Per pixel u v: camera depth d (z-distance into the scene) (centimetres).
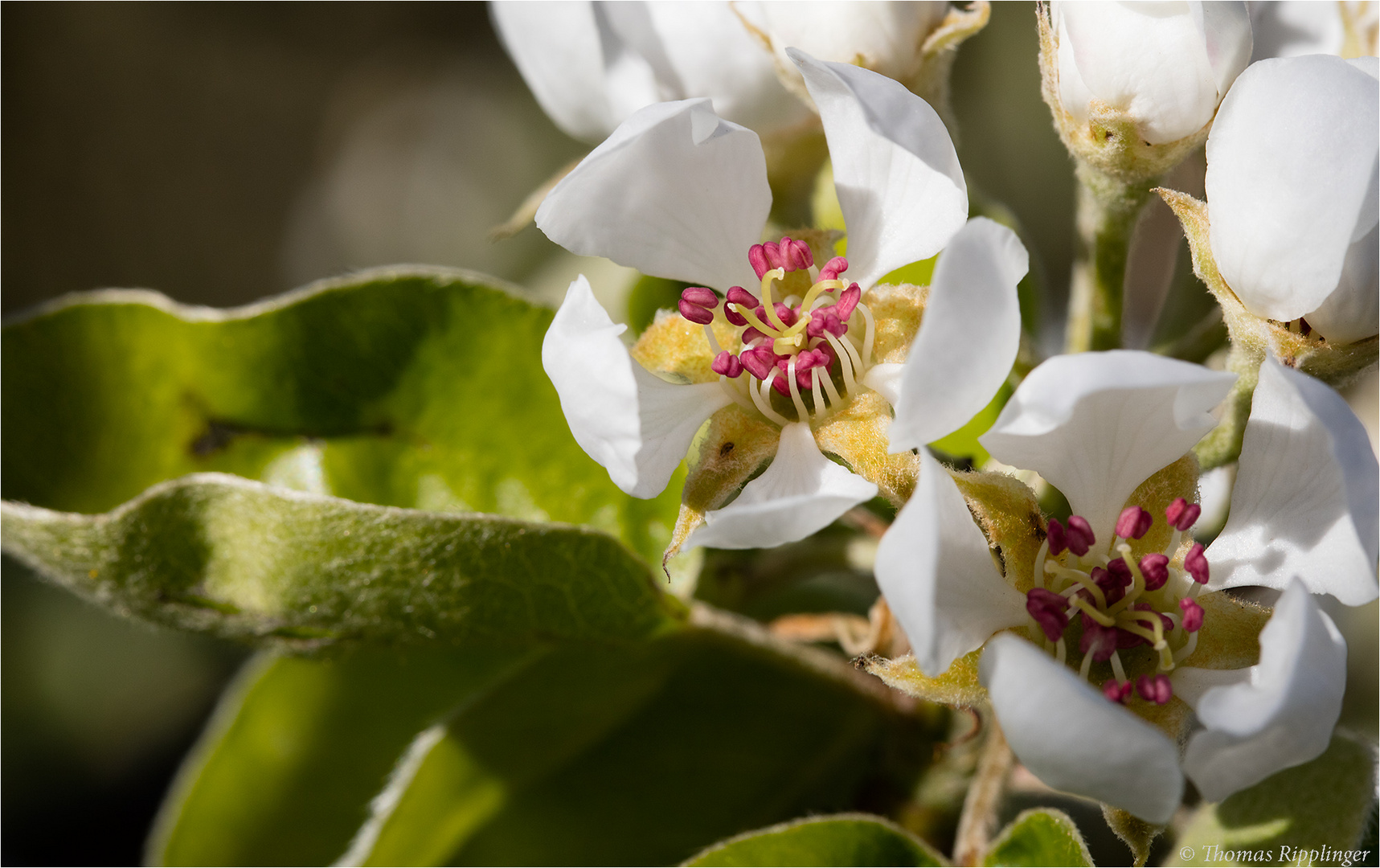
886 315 26
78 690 43
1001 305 24
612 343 25
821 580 31
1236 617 25
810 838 26
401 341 28
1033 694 24
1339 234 25
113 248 54
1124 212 26
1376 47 26
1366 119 25
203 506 26
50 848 41
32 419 28
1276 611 24
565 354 25
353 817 30
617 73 28
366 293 28
